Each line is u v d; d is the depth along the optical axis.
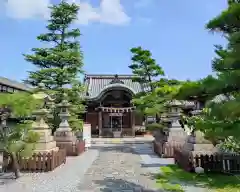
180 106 15.56
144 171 10.77
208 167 9.98
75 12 21.25
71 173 10.45
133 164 12.62
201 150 10.17
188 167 10.21
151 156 15.48
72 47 21.52
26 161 10.80
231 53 5.70
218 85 5.54
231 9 5.61
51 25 20.81
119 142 25.64
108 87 31.23
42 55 20.45
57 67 19.75
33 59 19.53
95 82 36.66
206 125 6.07
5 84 20.25
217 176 9.40
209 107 5.91
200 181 8.76
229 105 5.16
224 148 10.15
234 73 5.47
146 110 16.23
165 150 14.76
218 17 5.83
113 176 9.85
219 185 8.18
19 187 8.23
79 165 12.41
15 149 9.27
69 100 20.05
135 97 20.64
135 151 18.30
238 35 5.56
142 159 14.27
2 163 10.63
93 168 11.60
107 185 8.45
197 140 10.30
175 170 10.81
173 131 15.16
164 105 15.84
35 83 19.77
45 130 11.95
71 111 19.70
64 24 21.09
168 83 18.61
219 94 5.79
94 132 32.66
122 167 11.80
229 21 5.71
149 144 23.95
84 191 7.73
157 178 9.38
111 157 15.21
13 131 9.85
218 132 5.81
